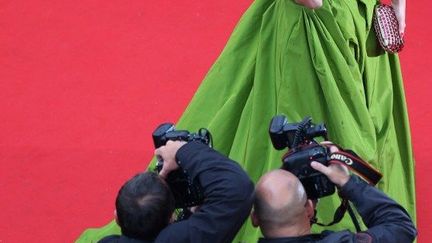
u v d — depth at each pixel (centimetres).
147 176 600
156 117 1170
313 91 855
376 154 861
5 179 1066
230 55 923
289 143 645
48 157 1102
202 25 1330
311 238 592
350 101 859
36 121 1164
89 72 1252
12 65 1266
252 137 869
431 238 993
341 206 633
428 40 1298
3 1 1382
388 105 912
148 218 589
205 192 586
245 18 923
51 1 1385
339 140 841
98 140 1132
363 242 573
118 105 1191
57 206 1028
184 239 578
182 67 1255
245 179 583
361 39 893
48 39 1313
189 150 600
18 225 1000
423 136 1132
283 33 861
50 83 1233
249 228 849
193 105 923
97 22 1343
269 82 880
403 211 588
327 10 862
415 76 1231
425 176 1075
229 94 915
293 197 588
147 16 1351
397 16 920
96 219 1011
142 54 1280
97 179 1068
